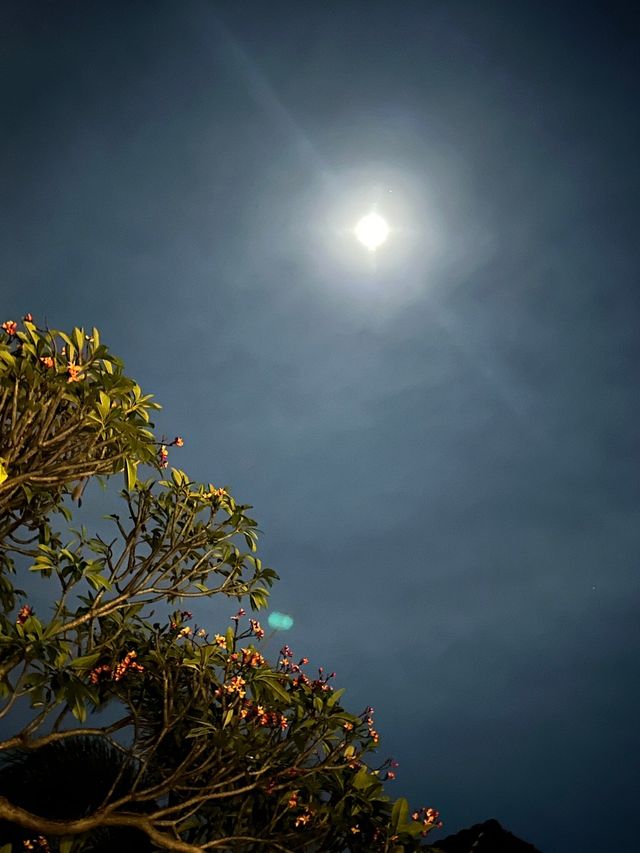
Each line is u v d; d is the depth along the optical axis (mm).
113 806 4336
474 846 6727
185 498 5227
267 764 4422
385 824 4621
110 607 4773
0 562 4824
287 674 4855
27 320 4340
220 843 4312
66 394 4156
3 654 4246
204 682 4754
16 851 5664
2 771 6398
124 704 5012
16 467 4184
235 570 5242
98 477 4934
